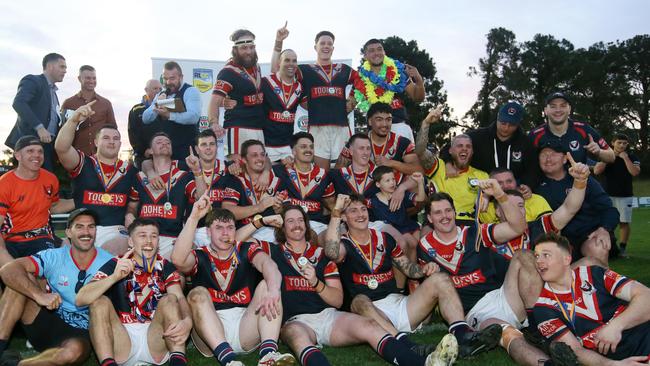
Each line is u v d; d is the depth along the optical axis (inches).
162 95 329.4
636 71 2383.1
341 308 237.1
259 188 277.4
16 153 245.1
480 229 225.5
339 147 329.7
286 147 326.0
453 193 283.3
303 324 202.8
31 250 244.5
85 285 189.3
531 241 237.6
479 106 2217.0
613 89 2146.9
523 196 259.6
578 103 2101.4
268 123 324.8
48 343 200.5
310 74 329.1
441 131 1791.3
